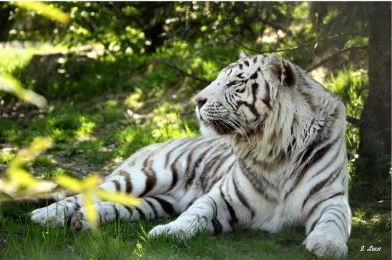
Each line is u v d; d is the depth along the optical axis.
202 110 7.50
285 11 13.80
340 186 7.51
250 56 7.80
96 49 20.38
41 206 8.52
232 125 7.59
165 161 9.08
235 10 11.09
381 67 10.17
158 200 8.73
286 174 7.57
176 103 15.62
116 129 14.45
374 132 10.21
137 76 17.81
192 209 7.54
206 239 7.02
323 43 11.41
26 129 14.45
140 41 17.45
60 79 17.95
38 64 18.28
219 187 8.05
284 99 7.47
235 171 7.89
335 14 12.03
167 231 7.06
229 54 16.20
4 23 17.09
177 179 8.97
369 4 10.16
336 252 6.50
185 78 16.52
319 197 7.42
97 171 11.27
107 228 7.47
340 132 7.66
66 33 18.62
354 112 12.02
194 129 13.60
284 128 7.47
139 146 12.50
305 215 7.52
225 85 7.57
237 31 11.55
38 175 10.71
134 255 6.51
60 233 7.13
